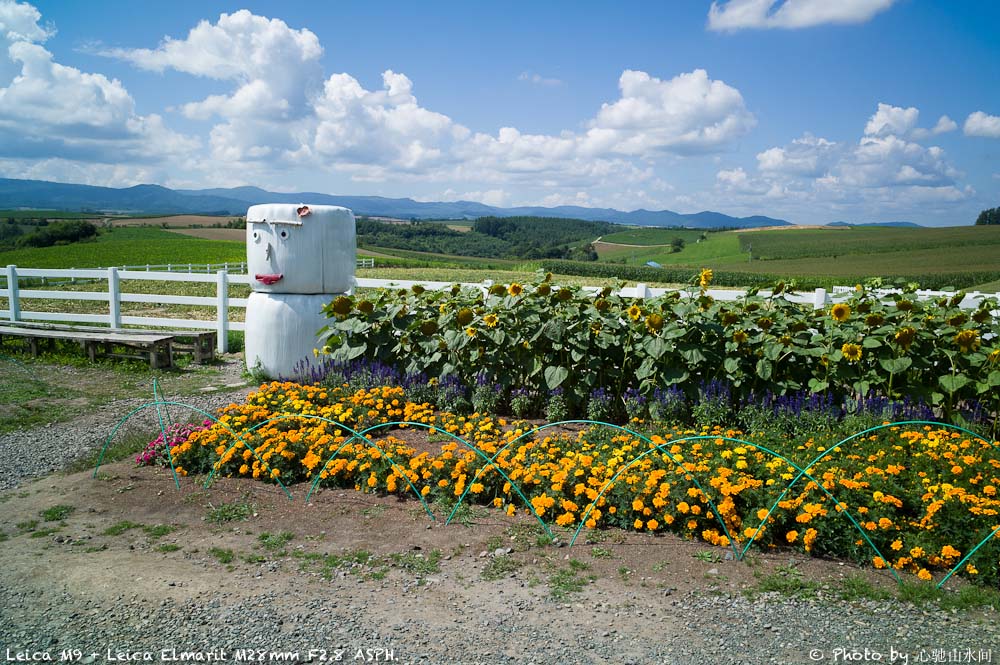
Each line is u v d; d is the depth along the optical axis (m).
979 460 4.36
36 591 3.35
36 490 5.01
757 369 5.82
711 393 5.91
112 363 10.12
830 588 3.30
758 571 3.47
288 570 3.59
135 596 3.29
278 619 3.07
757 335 6.10
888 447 4.78
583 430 5.73
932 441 4.72
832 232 100.88
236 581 3.46
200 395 8.28
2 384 8.69
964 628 2.94
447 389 6.63
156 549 3.89
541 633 2.94
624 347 6.29
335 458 4.94
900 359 5.64
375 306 7.49
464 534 4.00
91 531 4.18
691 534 3.87
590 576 3.46
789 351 5.90
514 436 5.27
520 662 2.72
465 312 6.47
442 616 3.10
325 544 3.91
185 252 55.91
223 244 71.75
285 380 8.50
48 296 13.33
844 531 3.63
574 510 4.05
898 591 3.27
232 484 4.95
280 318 8.34
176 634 2.95
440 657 2.76
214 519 4.33
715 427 5.44
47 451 6.04
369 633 2.95
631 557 3.66
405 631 2.96
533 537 3.94
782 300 6.40
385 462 4.75
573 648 2.81
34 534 4.12
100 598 3.27
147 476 5.16
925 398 5.70
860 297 6.36
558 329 6.14
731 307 6.23
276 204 8.30
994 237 81.88
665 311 6.21
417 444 5.55
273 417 5.64
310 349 8.45
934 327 5.94
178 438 5.50
